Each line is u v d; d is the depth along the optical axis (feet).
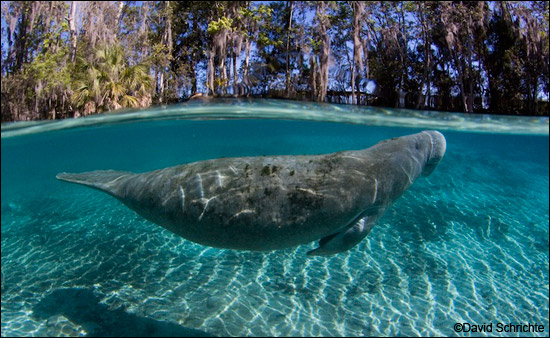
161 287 20.53
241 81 42.80
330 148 70.95
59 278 21.71
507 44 56.13
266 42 52.49
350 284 20.99
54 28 46.57
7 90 43.98
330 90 40.91
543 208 33.78
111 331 16.66
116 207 34.94
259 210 11.58
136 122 49.70
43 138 56.49
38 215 34.91
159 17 55.21
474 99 52.39
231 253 25.07
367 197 12.51
